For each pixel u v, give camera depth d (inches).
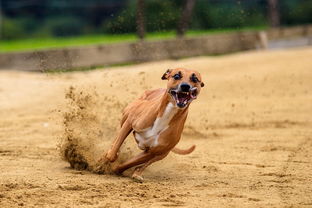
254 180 409.1
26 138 531.5
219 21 1556.3
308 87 796.0
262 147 523.5
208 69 894.4
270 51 1157.1
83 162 422.6
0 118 618.5
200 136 573.0
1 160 443.5
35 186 368.5
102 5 2274.9
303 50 1082.1
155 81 784.9
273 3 1624.0
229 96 759.1
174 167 443.5
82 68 927.0
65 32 2196.1
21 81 820.0
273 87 797.2
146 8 1318.9
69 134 435.2
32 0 2378.2
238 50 1204.5
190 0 1365.7
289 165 457.7
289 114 671.8
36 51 901.8
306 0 2090.3
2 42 1535.4
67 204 333.7
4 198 340.8
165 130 388.8
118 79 788.6
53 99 707.4
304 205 346.9
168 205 338.3
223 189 380.8
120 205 334.6
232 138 563.8
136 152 438.0
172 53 1065.5
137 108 402.3
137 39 1136.8
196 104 719.7
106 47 976.9
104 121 540.7
